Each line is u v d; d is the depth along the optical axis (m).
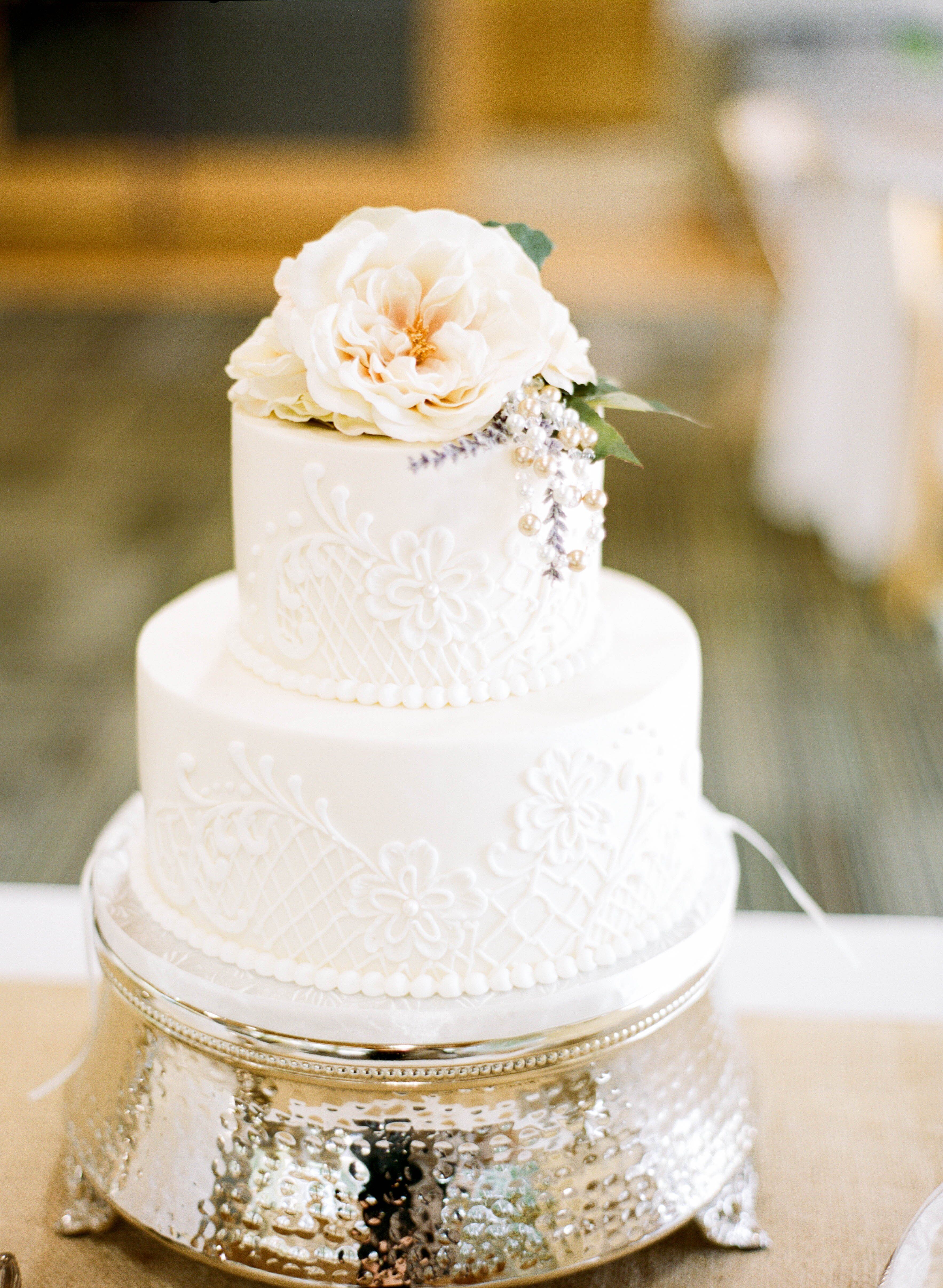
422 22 3.96
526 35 4.52
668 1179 0.92
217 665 0.92
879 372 1.91
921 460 1.86
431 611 0.86
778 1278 0.96
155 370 2.97
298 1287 0.88
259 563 0.89
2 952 1.19
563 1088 0.89
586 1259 0.89
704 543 2.17
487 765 0.85
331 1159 0.88
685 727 0.92
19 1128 1.04
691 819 0.94
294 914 0.87
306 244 0.85
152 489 2.34
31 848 1.33
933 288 1.80
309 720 0.86
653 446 2.61
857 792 1.48
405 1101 0.88
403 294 0.85
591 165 4.43
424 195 4.18
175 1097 0.91
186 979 0.88
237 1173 0.89
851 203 1.86
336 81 4.04
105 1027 0.96
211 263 3.83
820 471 2.16
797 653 1.81
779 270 2.12
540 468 0.84
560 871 0.87
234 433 0.89
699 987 0.92
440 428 0.84
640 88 4.56
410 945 0.87
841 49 3.24
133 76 3.87
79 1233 0.97
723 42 4.04
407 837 0.85
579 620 0.91
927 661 1.80
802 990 1.16
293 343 0.85
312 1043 0.86
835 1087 1.08
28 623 1.85
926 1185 1.01
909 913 1.27
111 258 3.85
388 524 0.85
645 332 3.27
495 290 0.85
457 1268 0.88
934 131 1.84
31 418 2.67
